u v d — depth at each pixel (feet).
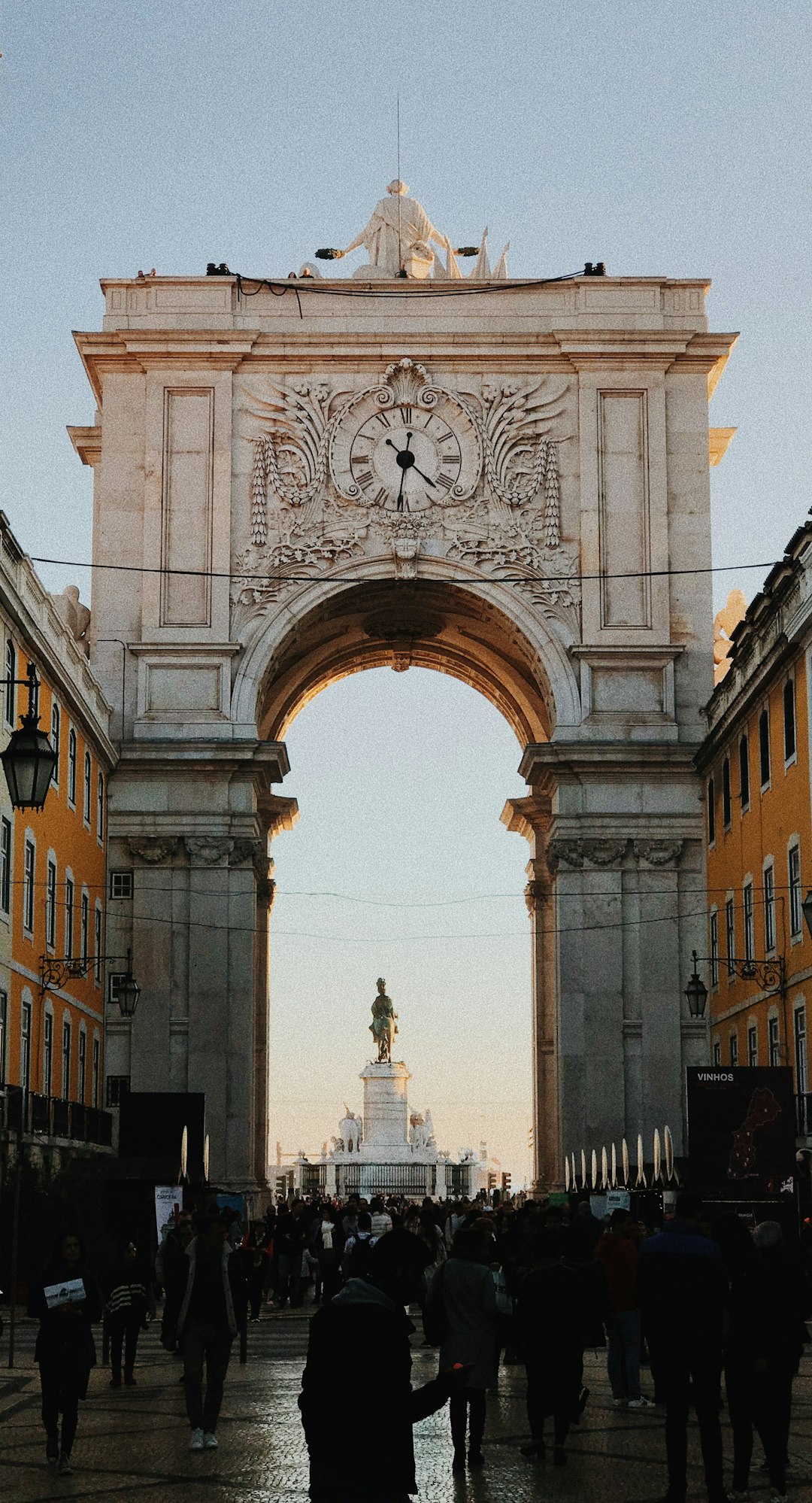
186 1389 47.11
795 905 122.21
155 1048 152.05
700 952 154.20
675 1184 96.53
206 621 157.99
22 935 118.73
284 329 161.89
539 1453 45.21
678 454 161.07
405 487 160.76
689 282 162.61
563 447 161.38
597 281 162.09
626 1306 55.42
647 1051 152.56
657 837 155.22
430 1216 94.27
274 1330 89.81
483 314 162.61
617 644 157.58
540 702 182.80
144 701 156.76
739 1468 39.55
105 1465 43.57
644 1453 45.85
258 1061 181.88
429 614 173.88
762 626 130.41
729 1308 39.99
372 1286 24.09
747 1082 87.76
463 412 161.48
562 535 160.35
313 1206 122.21
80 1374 43.11
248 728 156.46
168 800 154.92
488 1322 44.21
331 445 160.97
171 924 153.89
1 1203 100.32
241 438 161.07
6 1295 100.22
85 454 174.29
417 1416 23.32
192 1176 113.50
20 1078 118.21
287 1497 38.11
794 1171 87.10
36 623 115.96
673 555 160.04
